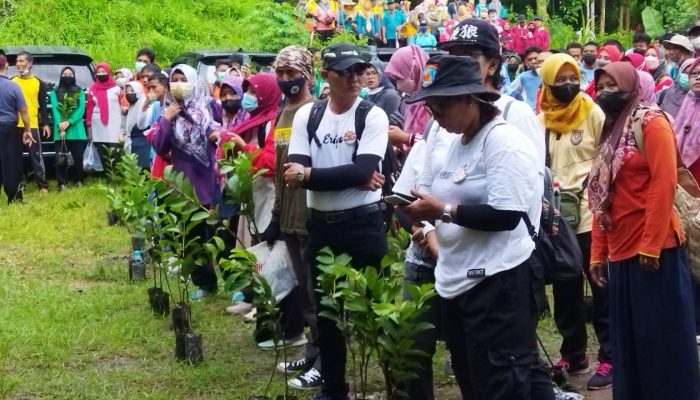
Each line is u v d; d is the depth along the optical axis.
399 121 6.75
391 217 5.37
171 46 24.05
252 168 5.63
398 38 24.28
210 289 7.58
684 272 4.48
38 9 23.91
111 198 6.88
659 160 4.32
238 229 7.13
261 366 5.96
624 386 4.58
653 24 23.33
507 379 3.88
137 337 6.53
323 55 4.78
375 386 5.61
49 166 14.02
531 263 3.95
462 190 3.87
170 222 6.17
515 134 3.80
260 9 21.66
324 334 4.97
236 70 9.24
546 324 6.72
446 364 5.76
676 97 8.36
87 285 8.12
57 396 5.46
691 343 4.46
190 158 7.14
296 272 5.73
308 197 4.96
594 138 5.48
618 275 4.55
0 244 9.80
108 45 23.20
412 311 4.05
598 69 4.57
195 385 5.60
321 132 4.82
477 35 4.39
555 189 5.23
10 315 6.99
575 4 28.89
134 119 12.02
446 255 4.00
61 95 13.35
